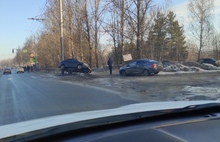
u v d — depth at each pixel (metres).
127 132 2.05
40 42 77.62
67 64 37.84
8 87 22.47
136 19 32.78
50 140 1.94
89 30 47.25
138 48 33.38
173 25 79.75
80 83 23.22
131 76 27.56
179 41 80.31
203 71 30.61
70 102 12.03
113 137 1.98
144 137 2.01
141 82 20.33
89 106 10.77
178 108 2.50
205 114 2.50
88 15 46.34
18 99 14.02
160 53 64.88
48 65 71.62
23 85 23.98
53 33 56.12
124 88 17.20
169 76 24.88
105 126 2.15
